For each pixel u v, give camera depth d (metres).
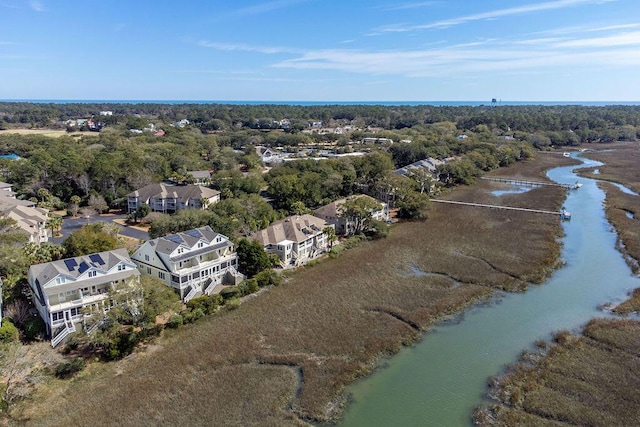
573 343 47.12
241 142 193.25
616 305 56.00
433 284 62.50
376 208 86.44
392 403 38.56
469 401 38.81
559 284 62.94
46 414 36.22
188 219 73.00
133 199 98.06
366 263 70.31
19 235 60.97
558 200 110.94
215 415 36.66
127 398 38.34
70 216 94.75
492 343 47.84
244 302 56.62
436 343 48.03
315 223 78.44
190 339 47.78
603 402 37.97
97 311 45.41
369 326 51.03
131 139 165.62
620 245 78.31
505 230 87.25
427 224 92.19
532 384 40.56
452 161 141.00
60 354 43.78
